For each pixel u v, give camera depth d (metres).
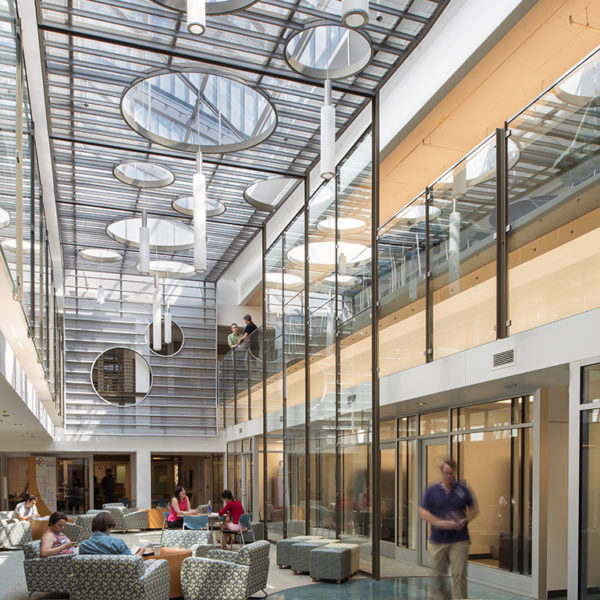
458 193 8.13
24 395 9.32
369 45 8.30
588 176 5.82
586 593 5.52
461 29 8.50
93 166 12.20
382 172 12.05
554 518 7.65
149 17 7.83
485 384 7.46
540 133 6.58
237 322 21.66
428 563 10.15
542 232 6.45
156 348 15.92
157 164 12.05
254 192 14.35
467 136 10.48
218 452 21.05
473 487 9.15
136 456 20.23
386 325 10.01
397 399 9.36
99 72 9.09
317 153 11.71
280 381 14.17
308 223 12.59
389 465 11.78
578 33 7.89
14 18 4.91
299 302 13.05
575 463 5.72
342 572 8.66
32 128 7.07
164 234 17.58
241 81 9.27
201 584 7.01
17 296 5.18
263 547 7.56
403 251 9.59
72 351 19.92
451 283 8.16
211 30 8.04
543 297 6.39
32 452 20.28
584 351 5.69
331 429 10.84
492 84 8.99
